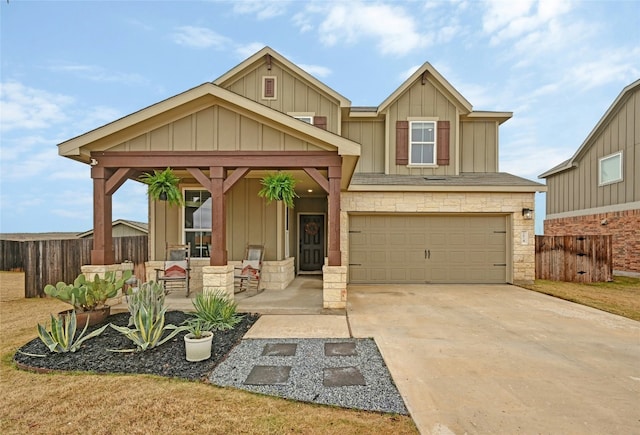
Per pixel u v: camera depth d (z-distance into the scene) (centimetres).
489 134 1228
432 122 1183
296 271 1235
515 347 482
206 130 671
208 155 670
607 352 464
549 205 1673
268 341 506
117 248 1034
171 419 302
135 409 318
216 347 473
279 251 934
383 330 559
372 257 1021
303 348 477
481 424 294
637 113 1179
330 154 666
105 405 325
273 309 678
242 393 348
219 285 655
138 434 282
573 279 1076
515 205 992
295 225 1245
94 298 576
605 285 1010
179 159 670
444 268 1019
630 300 801
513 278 994
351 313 670
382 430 286
